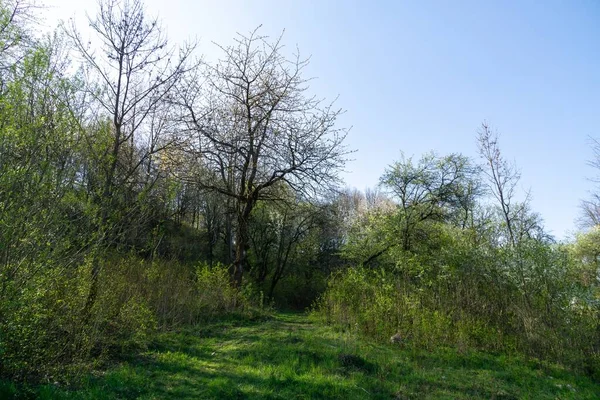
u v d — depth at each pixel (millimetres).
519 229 15969
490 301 12273
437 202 23531
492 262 12609
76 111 7047
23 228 5523
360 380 7402
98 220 7062
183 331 10555
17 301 5176
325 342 10188
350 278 14828
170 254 16438
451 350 10258
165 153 14742
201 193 17781
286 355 8648
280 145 16688
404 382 7629
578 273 11906
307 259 31750
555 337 10047
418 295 12539
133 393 5969
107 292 7633
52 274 5902
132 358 7719
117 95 9930
